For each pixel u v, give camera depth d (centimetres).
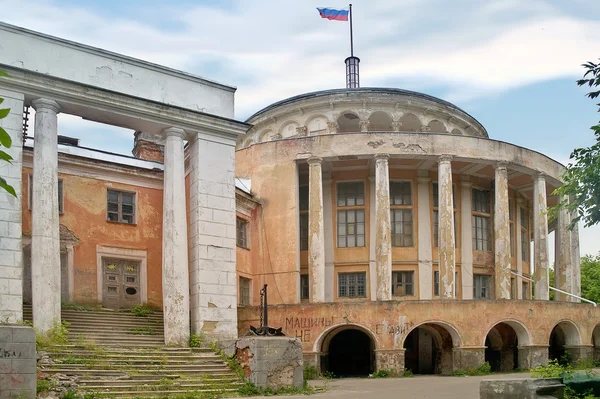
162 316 2631
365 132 3152
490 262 3584
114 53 2327
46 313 1991
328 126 3584
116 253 2677
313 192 3142
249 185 3303
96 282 2598
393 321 2742
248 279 3144
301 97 3638
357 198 3406
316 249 3098
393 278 3356
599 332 3350
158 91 2406
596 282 5269
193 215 2425
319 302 2823
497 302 2870
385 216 3080
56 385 1619
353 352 3297
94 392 1661
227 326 2369
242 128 2538
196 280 2347
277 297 3103
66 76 2205
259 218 3216
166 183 2369
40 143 2097
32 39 2153
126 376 1812
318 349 2711
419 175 3425
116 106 2266
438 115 3719
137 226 2764
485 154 3231
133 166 2772
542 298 3356
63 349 1912
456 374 2738
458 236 3472
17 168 2028
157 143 3391
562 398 1223
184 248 2327
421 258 3353
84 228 2609
